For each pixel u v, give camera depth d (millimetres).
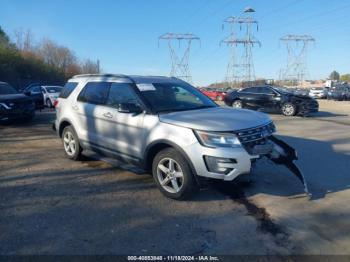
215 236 3973
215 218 4449
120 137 5809
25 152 7969
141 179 5984
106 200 5020
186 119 4926
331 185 5723
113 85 6164
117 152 5910
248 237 3955
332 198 5145
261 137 4887
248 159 4648
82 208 4723
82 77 7113
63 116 7184
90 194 5250
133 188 5531
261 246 3762
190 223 4301
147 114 5359
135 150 5523
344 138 10008
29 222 4289
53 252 3619
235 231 4098
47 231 4059
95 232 4043
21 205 4805
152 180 5930
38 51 68812
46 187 5543
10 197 5098
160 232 4059
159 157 5113
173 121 4969
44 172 6348
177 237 3943
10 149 8297
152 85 5879
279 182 5828
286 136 10391
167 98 5730
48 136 10156
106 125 6074
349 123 13812
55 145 8812
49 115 16234
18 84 41656
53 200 4996
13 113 12383
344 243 3836
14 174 6215
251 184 5711
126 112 5426
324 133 10992
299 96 17016
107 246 3742
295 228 4184
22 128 11773
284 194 5301
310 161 7281
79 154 6992
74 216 4469
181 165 4840
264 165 6730
